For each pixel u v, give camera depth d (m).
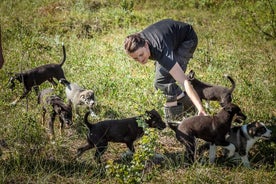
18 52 10.39
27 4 15.22
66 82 8.07
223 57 10.46
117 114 7.64
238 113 6.11
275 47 11.31
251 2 14.28
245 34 12.12
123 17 13.53
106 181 5.68
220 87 7.74
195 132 5.99
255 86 8.76
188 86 5.83
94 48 11.20
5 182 5.59
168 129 6.99
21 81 8.15
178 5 15.22
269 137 6.00
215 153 6.14
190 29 6.62
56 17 13.53
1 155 6.14
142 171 5.85
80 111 7.81
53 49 10.91
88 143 6.01
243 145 6.04
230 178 5.78
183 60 6.63
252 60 10.39
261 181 5.73
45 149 6.34
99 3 14.85
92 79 9.10
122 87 8.64
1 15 14.02
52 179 5.69
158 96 6.79
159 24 6.29
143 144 5.42
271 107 7.95
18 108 7.81
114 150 6.40
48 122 7.31
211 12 14.59
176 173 5.86
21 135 6.63
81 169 5.92
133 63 10.18
